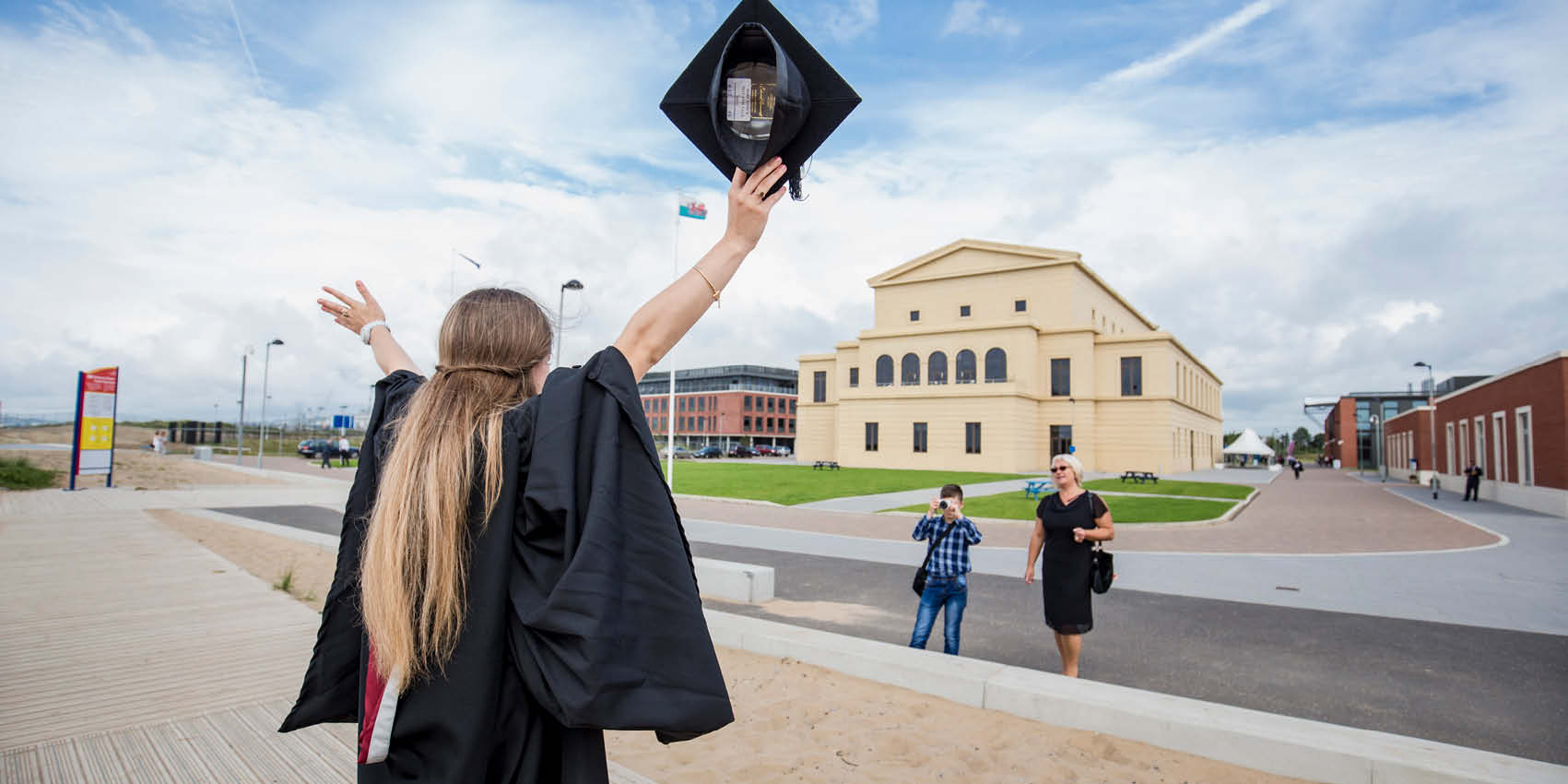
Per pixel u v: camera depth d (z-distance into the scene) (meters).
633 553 1.22
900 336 49.97
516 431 1.25
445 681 1.16
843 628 7.78
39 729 3.85
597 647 1.11
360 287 1.94
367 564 1.19
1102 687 4.71
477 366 1.34
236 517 15.83
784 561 12.35
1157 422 46.62
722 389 107.56
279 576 8.91
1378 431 68.69
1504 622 8.23
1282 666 6.49
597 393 1.30
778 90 1.30
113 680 4.67
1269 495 30.25
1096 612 8.65
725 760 4.04
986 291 52.06
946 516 6.11
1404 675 6.24
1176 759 4.05
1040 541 5.80
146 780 3.27
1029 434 46.44
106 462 23.89
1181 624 8.05
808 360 59.94
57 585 7.76
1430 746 3.76
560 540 1.22
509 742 1.19
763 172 1.39
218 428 75.06
